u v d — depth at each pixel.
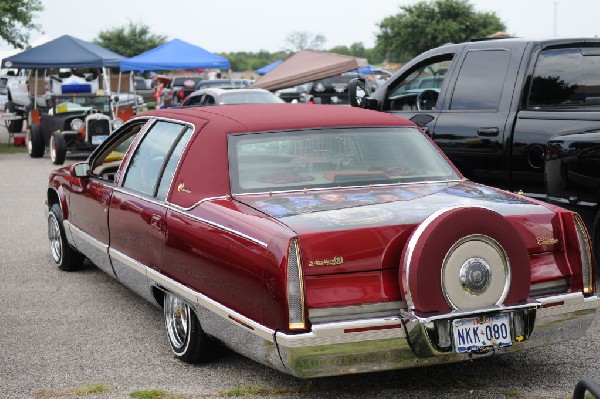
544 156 6.73
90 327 5.95
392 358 3.96
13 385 4.78
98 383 4.77
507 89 7.26
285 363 3.92
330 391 4.51
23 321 6.14
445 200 4.54
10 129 24.83
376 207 4.35
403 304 4.00
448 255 3.91
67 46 21.28
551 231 4.38
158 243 5.11
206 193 4.81
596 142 6.27
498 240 3.99
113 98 21.28
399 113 8.14
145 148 5.79
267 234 4.04
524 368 4.87
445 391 4.49
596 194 6.33
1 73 34.50
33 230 10.18
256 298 4.05
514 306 4.02
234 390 4.55
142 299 6.73
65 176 7.35
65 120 19.19
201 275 4.58
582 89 7.31
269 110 5.39
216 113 5.32
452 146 7.54
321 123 5.17
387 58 60.69
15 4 26.86
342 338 3.86
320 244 3.91
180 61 24.50
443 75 8.02
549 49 7.30
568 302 4.30
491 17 58.41
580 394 3.13
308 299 3.88
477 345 3.99
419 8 58.91
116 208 5.87
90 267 7.96
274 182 4.79
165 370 4.97
